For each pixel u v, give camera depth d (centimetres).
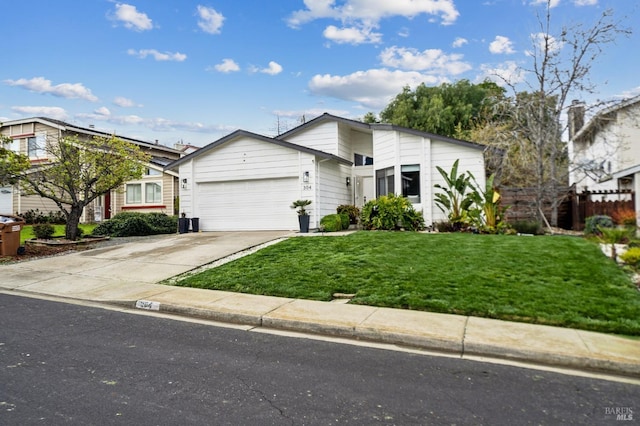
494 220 1295
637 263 764
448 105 3553
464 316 573
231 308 626
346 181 1848
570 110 1540
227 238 1361
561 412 322
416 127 3444
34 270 968
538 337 486
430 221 1491
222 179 1662
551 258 823
